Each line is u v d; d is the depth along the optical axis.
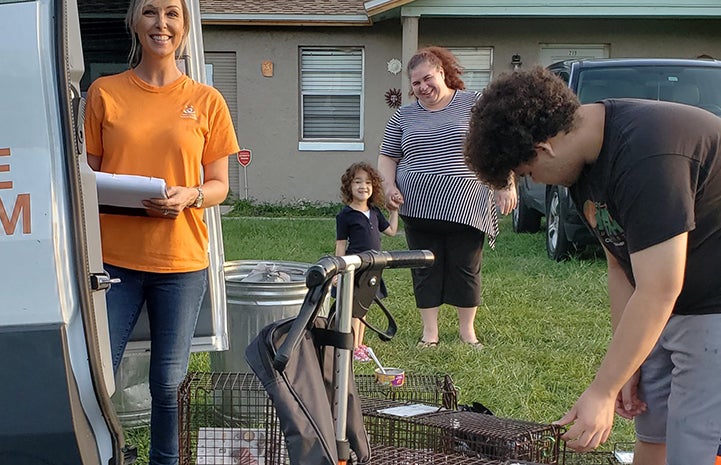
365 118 13.05
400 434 3.06
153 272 2.93
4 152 1.79
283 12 12.49
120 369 3.65
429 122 4.85
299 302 3.89
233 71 13.05
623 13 11.71
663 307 2.03
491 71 12.86
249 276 3.99
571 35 12.70
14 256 1.76
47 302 1.75
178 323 2.98
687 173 2.03
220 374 3.21
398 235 10.26
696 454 2.32
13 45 1.81
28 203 1.77
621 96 7.22
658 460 2.71
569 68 7.72
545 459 2.89
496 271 7.49
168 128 2.95
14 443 1.74
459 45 12.78
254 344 1.99
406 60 11.75
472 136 2.18
